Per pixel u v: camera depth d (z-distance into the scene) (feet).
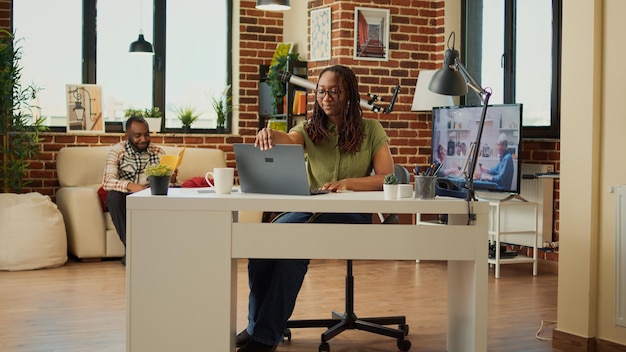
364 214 12.19
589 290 12.65
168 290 10.23
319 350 12.42
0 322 14.32
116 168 21.15
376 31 22.67
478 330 10.74
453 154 21.44
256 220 22.67
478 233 10.55
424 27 23.34
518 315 15.29
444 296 17.01
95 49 25.18
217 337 10.27
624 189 12.20
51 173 23.99
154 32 26.03
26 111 24.34
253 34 26.76
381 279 18.92
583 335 12.71
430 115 23.35
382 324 13.60
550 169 20.81
